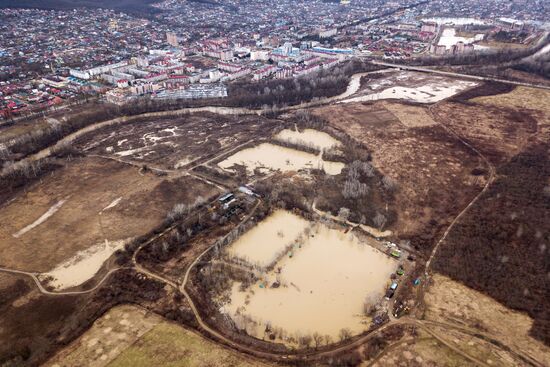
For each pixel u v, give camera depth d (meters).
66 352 132.62
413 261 172.12
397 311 146.62
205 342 135.50
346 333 137.88
